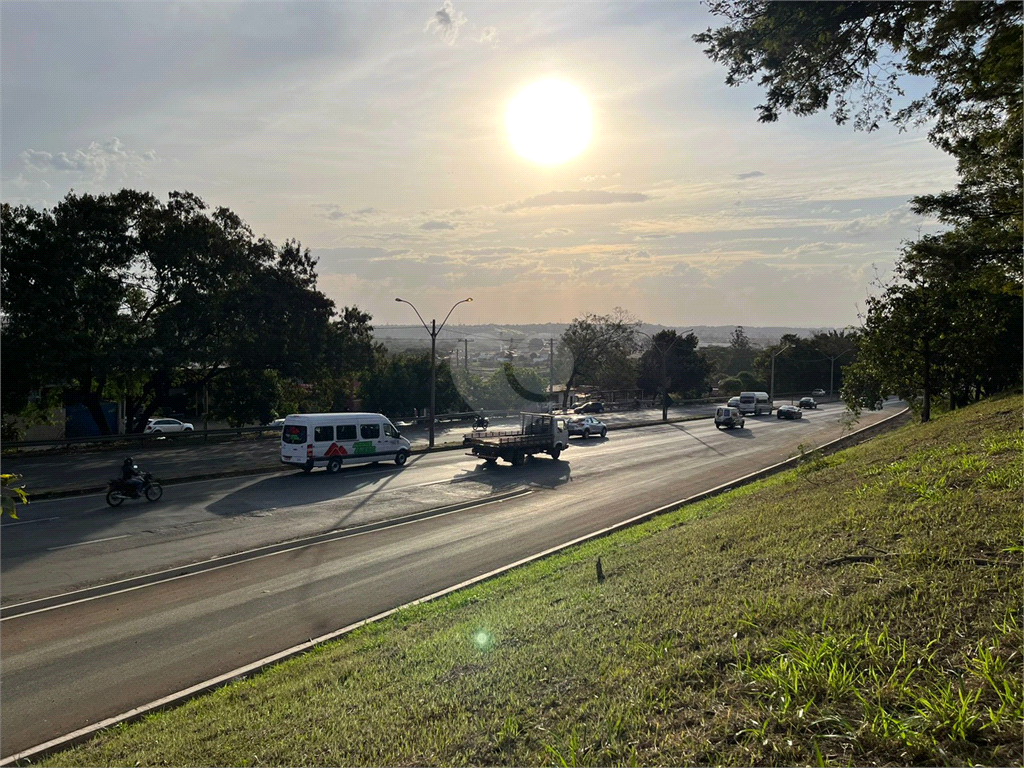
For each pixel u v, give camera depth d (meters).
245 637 10.54
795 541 8.85
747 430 48.75
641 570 9.65
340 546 16.20
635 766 4.33
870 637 5.37
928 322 28.61
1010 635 4.93
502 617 8.72
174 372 40.41
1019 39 8.26
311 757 5.56
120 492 20.80
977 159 15.97
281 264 43.59
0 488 6.33
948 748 3.93
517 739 5.14
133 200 38.41
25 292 34.12
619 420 58.16
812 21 8.66
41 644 10.34
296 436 27.88
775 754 4.14
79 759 6.64
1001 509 7.93
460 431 50.12
